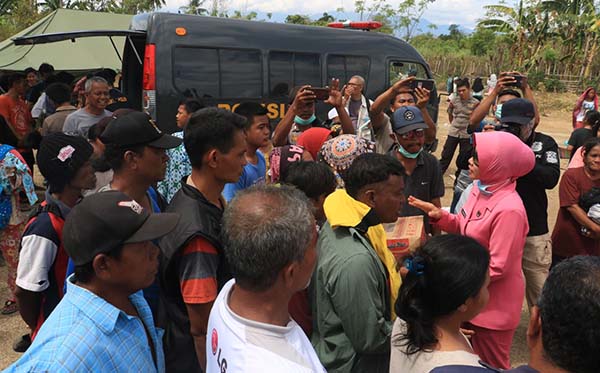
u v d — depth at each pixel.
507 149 2.45
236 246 1.24
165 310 2.06
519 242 2.47
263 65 7.46
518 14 28.53
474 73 30.00
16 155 3.76
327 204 2.09
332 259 1.93
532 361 1.24
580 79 25.72
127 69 8.06
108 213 1.44
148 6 29.12
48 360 1.29
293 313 2.21
